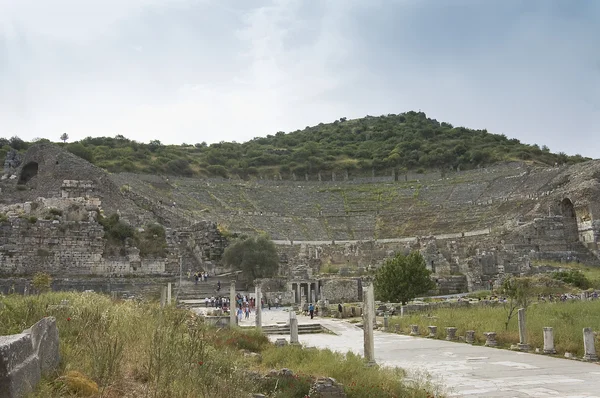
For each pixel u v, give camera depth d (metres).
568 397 17.25
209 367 15.74
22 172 97.12
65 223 64.75
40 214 69.31
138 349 16.20
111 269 65.31
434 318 40.50
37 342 12.20
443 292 70.75
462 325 35.81
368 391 17.19
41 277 53.59
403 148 188.62
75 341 15.49
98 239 65.50
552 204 96.38
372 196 135.38
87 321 17.72
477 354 27.41
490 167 150.00
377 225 115.31
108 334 16.39
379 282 56.91
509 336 31.03
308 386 17.05
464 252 80.19
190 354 16.14
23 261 61.12
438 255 77.00
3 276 58.59
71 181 85.69
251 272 72.00
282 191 140.00
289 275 71.88
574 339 28.05
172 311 26.61
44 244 62.84
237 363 18.81
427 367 23.47
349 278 68.75
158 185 124.31
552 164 159.00
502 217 101.50
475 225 102.31
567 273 66.00
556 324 31.91
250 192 135.50
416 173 161.62
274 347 26.53
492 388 18.83
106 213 80.50
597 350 25.94
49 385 11.59
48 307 20.02
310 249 92.94
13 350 10.56
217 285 67.19
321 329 41.75
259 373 18.11
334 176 167.88
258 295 38.06
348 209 128.12
